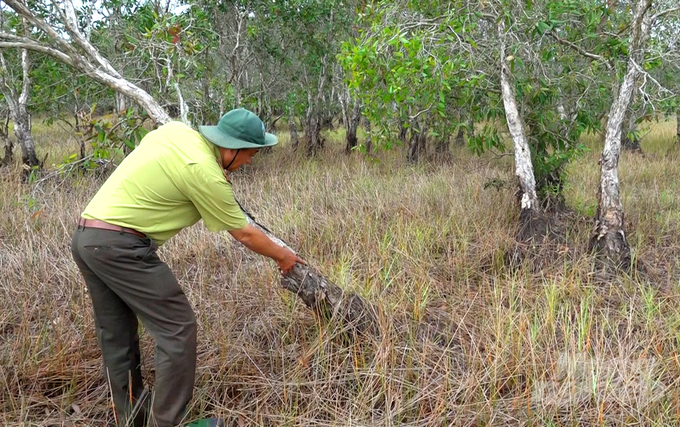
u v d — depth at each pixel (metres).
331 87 11.69
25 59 8.41
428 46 5.10
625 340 3.23
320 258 4.55
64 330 3.38
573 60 5.82
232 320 3.52
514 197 5.76
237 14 9.52
